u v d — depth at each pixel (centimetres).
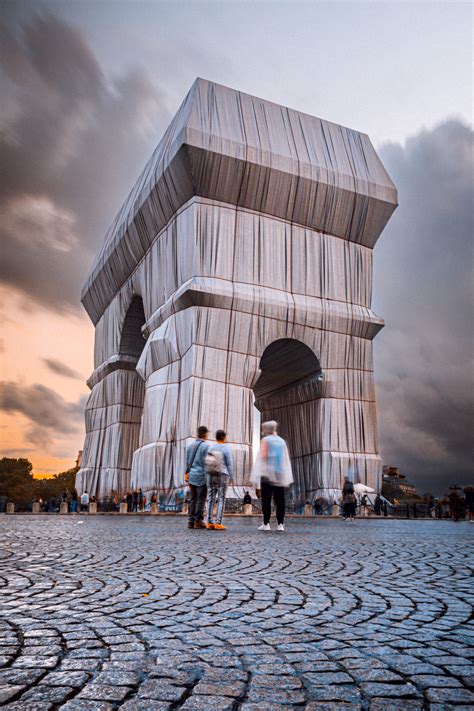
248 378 3516
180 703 234
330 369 3856
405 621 379
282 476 1308
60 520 2034
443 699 242
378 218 4069
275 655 300
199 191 3559
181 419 3391
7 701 232
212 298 3447
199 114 3516
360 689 253
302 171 3744
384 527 1759
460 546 962
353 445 3838
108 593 471
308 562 693
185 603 432
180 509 3180
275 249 3744
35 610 404
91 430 5244
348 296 3978
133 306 4756
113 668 276
